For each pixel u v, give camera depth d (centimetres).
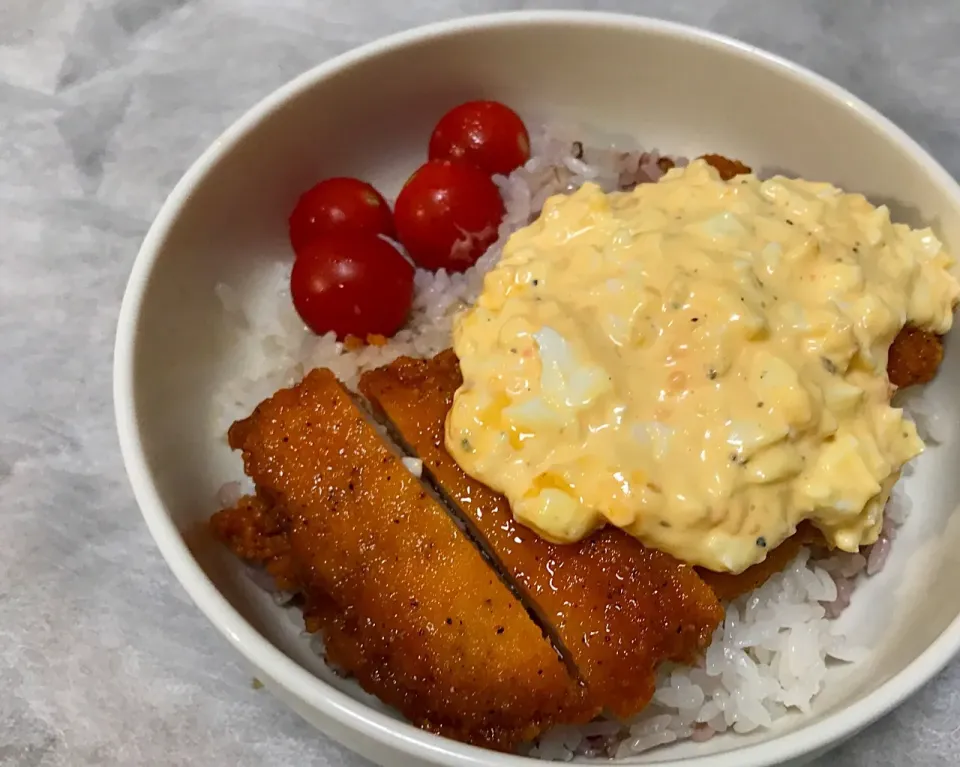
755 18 27
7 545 20
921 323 19
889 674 16
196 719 18
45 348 22
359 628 16
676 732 17
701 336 16
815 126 21
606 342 17
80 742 18
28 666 19
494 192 22
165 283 19
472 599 16
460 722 16
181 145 25
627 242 18
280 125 21
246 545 17
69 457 21
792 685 18
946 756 18
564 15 21
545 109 23
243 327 21
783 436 16
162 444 18
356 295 20
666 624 16
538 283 18
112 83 26
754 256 18
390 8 27
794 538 18
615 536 16
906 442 18
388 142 23
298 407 18
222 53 27
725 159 22
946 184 19
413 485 17
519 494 16
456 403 17
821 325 17
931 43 26
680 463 16
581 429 16
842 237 19
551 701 15
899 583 19
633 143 23
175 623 19
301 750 18
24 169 25
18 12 27
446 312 21
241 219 21
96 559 20
